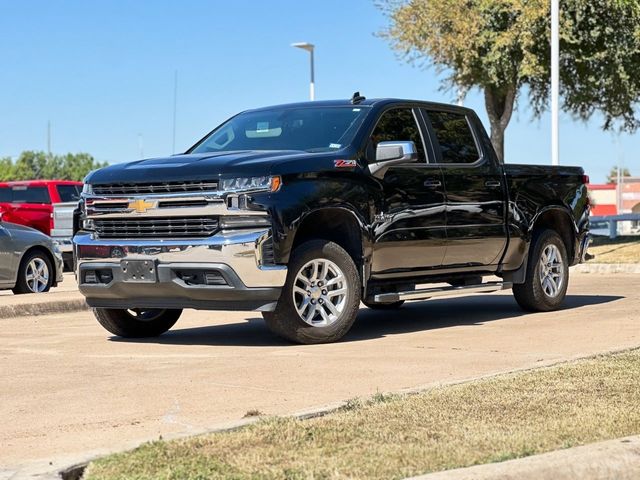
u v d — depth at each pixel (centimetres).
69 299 1373
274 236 865
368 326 1066
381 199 948
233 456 473
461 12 2797
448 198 1020
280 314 891
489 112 3091
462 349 863
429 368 761
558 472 439
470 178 1050
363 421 542
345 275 920
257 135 1004
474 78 2920
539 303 1161
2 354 892
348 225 935
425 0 2847
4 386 720
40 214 2591
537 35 2761
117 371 778
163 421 590
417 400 597
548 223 1197
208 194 872
